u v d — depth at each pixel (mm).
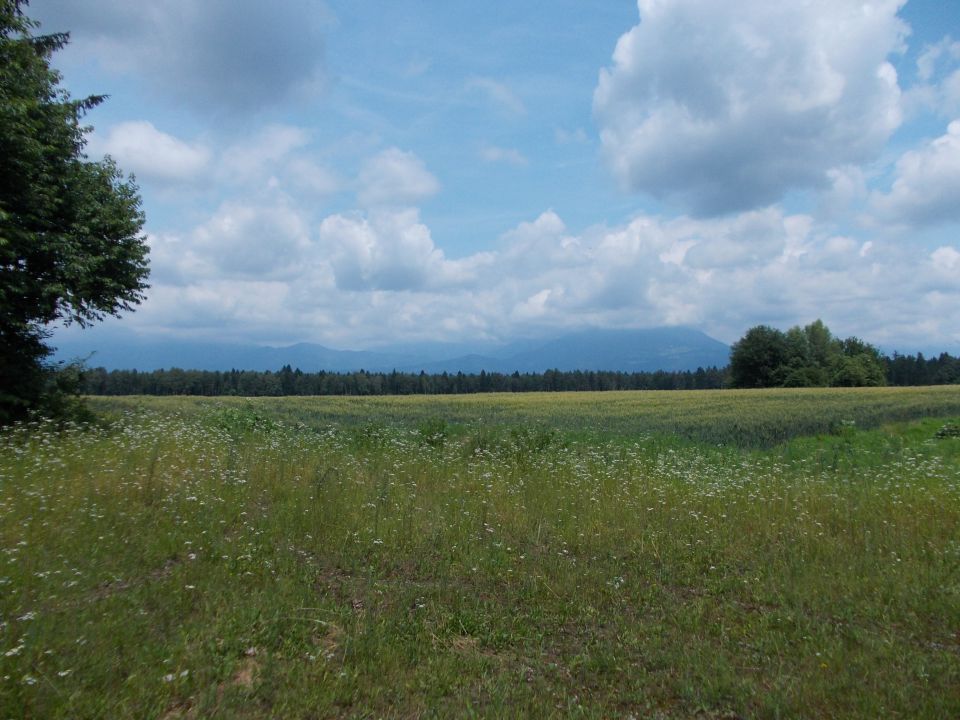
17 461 9422
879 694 4105
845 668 4457
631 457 14242
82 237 15430
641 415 33219
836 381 83812
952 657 4641
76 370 15773
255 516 7418
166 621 4582
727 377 91188
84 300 15719
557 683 4191
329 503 8000
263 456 11273
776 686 4180
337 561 6242
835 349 96625
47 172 14570
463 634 4875
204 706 3580
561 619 5238
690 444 19391
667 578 6305
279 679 3918
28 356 14859
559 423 29484
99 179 16453
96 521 6629
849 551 7164
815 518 8523
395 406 37906
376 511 7676
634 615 5406
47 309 14531
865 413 32875
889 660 4613
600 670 4410
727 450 17859
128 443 11797
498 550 6793
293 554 6293
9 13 13688
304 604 5059
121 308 17109
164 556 5934
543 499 9148
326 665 4105
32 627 4227
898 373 116938
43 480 8227
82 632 4238
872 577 6293
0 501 7137
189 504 7598
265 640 4414
